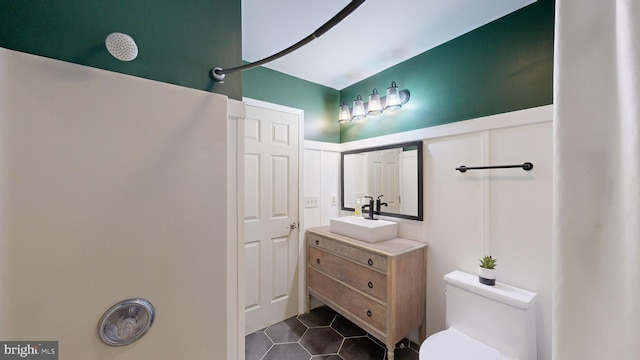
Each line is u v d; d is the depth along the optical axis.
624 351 0.32
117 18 0.86
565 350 0.37
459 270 1.70
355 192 2.50
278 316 2.22
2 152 0.62
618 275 0.32
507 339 1.31
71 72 0.71
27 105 0.65
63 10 0.78
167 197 0.86
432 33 1.68
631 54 0.31
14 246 0.64
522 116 1.42
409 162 2.01
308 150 2.45
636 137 0.31
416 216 1.95
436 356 1.28
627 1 0.32
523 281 1.42
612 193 0.33
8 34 0.71
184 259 0.89
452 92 1.74
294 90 2.34
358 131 2.49
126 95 0.79
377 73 2.29
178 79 0.98
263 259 2.14
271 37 1.73
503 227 1.50
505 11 1.46
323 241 2.17
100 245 0.74
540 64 1.36
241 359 1.13
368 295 1.78
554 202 0.39
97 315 0.74
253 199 2.08
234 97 1.12
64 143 0.70
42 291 0.67
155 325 0.83
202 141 0.93
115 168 0.77
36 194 0.66
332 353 1.81
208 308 0.94
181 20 0.99
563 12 0.39
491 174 1.55
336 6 1.42
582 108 0.36
